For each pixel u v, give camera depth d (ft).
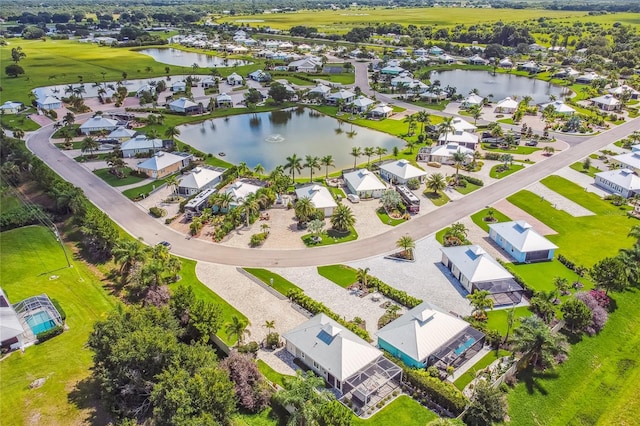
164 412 200.34
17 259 357.20
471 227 406.62
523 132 647.56
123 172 521.24
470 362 256.52
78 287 324.19
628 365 261.65
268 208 442.91
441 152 554.05
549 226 408.26
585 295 296.51
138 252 320.70
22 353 263.08
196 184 468.34
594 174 516.32
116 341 229.45
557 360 258.16
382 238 386.93
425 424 217.97
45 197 458.91
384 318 286.87
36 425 217.77
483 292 286.66
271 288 320.29
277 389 234.38
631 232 352.08
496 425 215.51
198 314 264.72
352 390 232.53
